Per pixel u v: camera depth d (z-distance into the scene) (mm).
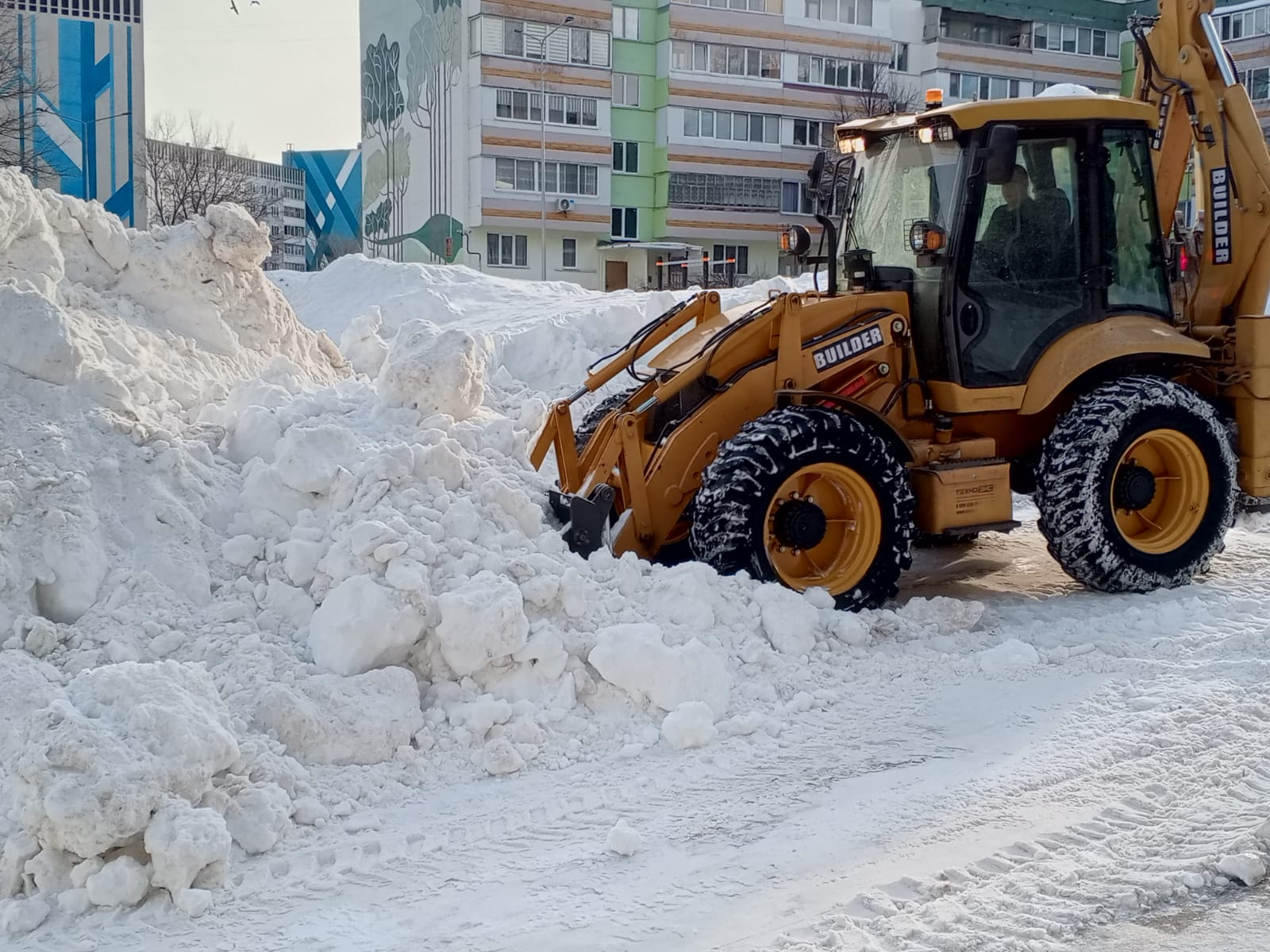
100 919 3408
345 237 78375
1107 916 3359
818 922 3320
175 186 47969
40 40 44156
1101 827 3881
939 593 6871
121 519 4965
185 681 3932
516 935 3311
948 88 51094
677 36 45594
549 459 8289
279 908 3480
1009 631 6004
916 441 6582
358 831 3941
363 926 3375
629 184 46531
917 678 5340
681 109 46125
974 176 6305
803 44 47750
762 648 5266
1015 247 6492
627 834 3771
